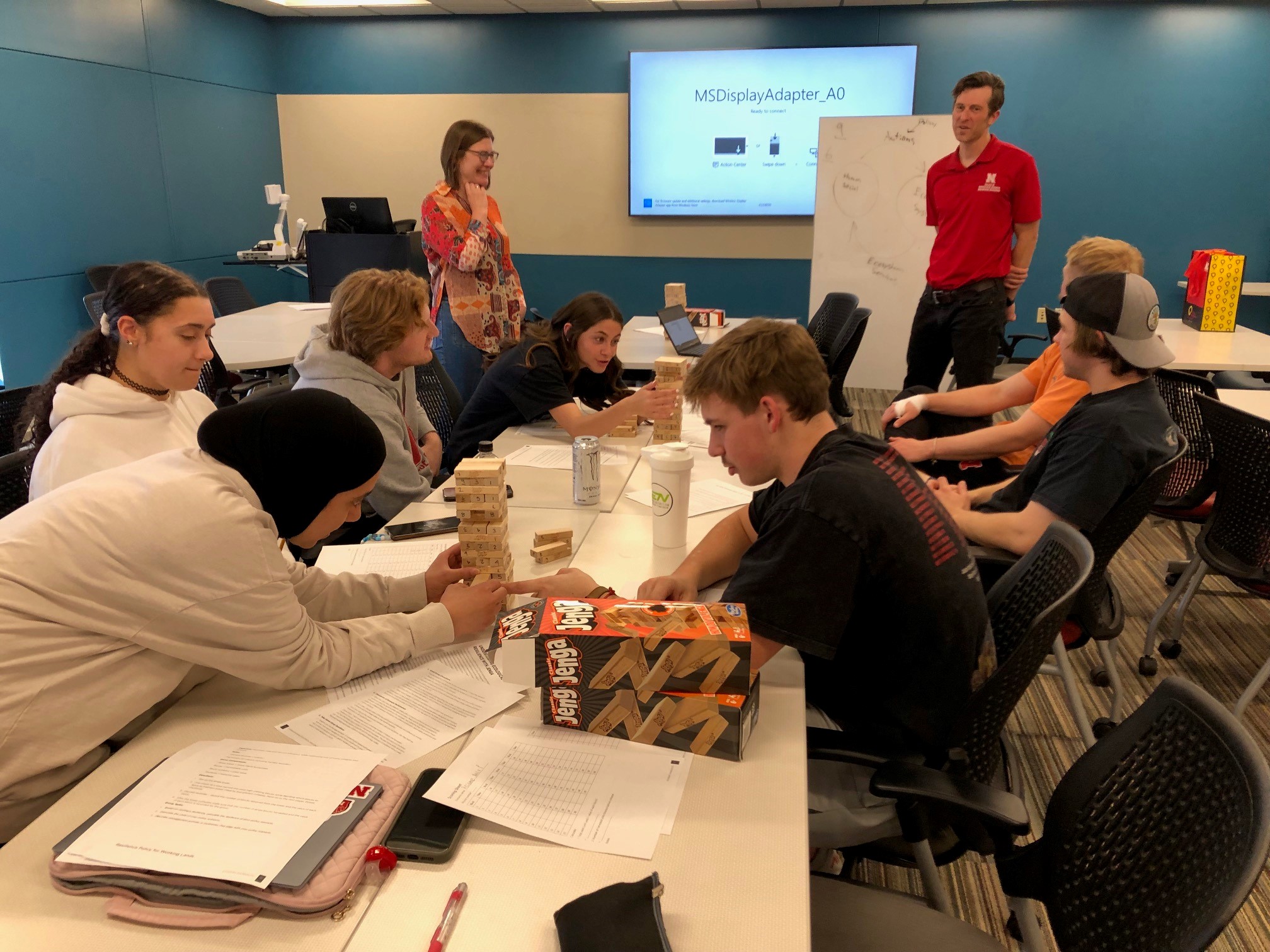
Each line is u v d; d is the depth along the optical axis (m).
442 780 1.07
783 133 6.65
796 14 6.46
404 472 2.25
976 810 1.11
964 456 2.61
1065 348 1.98
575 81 6.88
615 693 1.14
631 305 7.33
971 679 1.30
